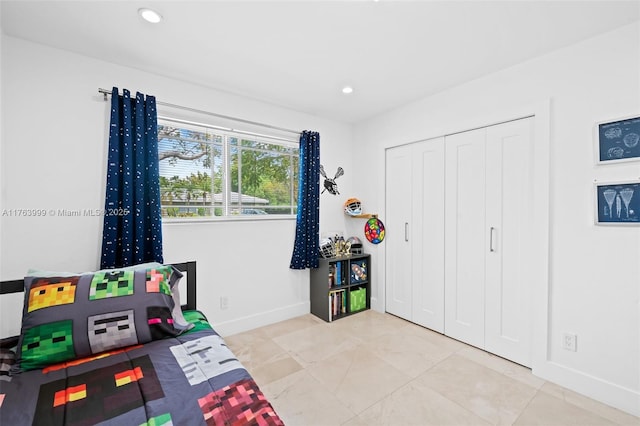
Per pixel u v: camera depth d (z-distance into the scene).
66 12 1.59
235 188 2.81
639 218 1.67
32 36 1.81
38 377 1.25
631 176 1.70
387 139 3.22
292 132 3.14
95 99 2.07
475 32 1.79
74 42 1.88
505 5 1.54
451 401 1.79
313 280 3.27
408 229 3.06
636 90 1.68
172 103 2.39
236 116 2.73
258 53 2.03
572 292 1.92
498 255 2.34
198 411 1.05
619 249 1.75
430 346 2.51
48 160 1.92
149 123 2.21
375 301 3.41
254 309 2.89
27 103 1.85
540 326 2.04
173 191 2.46
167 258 2.38
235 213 2.81
